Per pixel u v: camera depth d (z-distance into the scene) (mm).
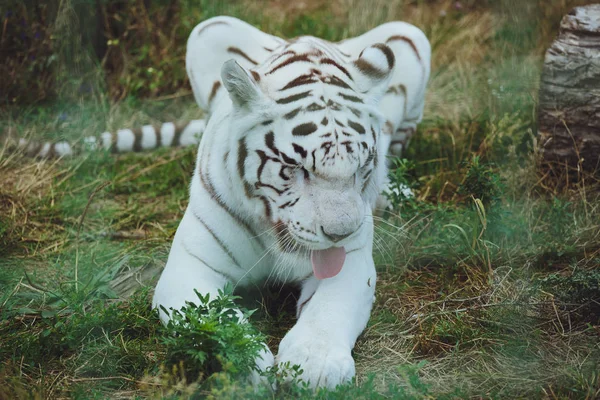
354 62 5461
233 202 5441
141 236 7277
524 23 10891
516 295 6059
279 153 5000
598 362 5195
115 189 8141
